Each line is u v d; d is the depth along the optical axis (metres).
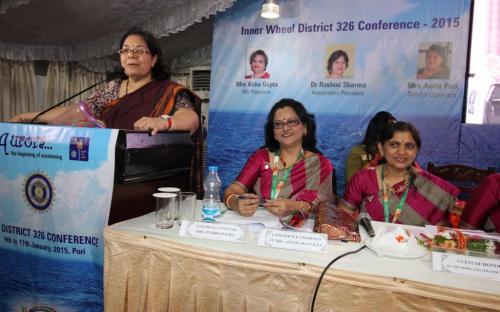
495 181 1.52
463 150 3.18
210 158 3.84
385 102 3.32
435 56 3.18
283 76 3.58
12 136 1.45
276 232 1.22
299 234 1.20
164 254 1.24
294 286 1.09
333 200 1.96
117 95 2.10
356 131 3.41
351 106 3.41
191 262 1.20
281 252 1.17
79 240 1.41
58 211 1.42
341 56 3.40
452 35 3.13
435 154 3.23
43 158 1.41
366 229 1.39
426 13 3.17
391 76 3.29
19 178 1.45
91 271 1.41
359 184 1.79
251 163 2.01
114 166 1.35
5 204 1.48
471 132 3.15
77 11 3.30
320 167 1.96
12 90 4.33
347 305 1.04
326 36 3.43
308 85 3.51
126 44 1.96
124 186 1.43
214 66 3.76
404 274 1.02
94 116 1.90
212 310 1.19
